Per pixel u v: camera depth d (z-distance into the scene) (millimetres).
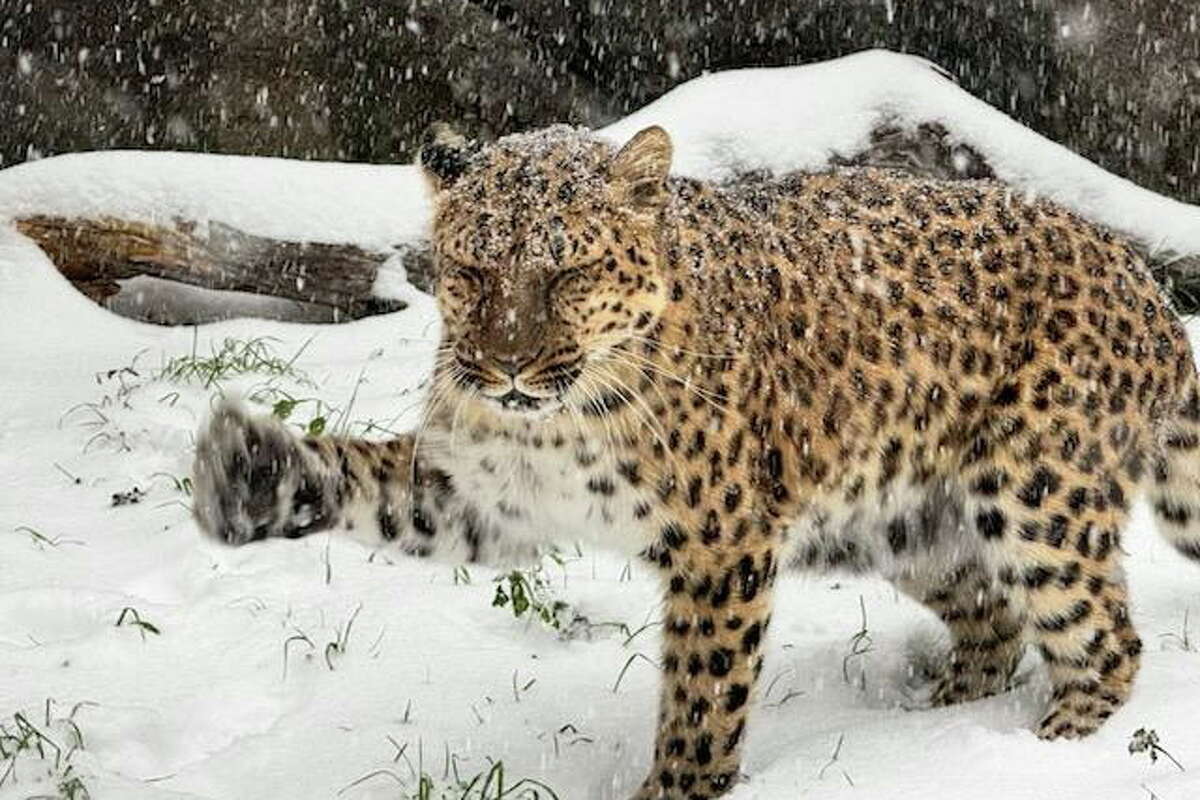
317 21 15031
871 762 5816
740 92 12930
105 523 8359
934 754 5840
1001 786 5629
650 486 5664
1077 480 6180
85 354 11227
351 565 7809
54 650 6820
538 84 15281
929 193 6414
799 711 6508
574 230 5465
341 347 11492
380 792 5824
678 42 15000
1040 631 6262
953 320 6207
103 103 14875
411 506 5902
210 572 7676
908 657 6984
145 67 14891
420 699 6531
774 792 5641
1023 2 14062
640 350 5590
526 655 6957
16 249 12156
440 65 15164
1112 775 5695
